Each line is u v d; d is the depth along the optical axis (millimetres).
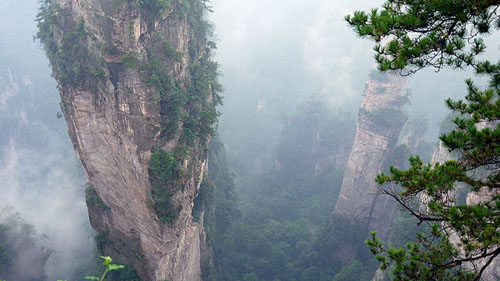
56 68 28078
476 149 9406
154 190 26938
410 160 10836
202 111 30625
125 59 24047
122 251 33281
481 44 8266
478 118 9352
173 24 26562
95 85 25828
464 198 31500
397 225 44906
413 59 8500
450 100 10445
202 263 45562
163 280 32375
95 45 24828
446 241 10469
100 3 23906
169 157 26125
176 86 27484
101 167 29875
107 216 32688
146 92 24766
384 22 8258
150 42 25484
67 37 25750
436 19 8422
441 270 10133
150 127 25500
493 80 8867
